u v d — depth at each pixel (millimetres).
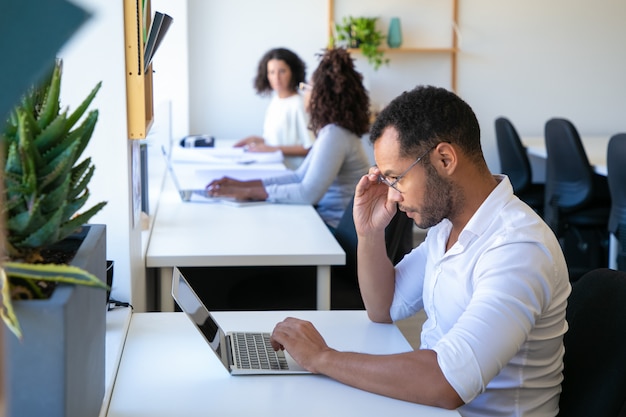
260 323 1925
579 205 4641
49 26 500
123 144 1987
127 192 2008
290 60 5121
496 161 6293
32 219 1074
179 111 5762
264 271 3072
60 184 1124
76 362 1118
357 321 1966
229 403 1474
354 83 3486
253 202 3451
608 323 1568
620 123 6316
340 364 1550
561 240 4805
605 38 6207
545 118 6273
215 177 3873
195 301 1699
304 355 1599
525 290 1458
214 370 1627
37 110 1197
